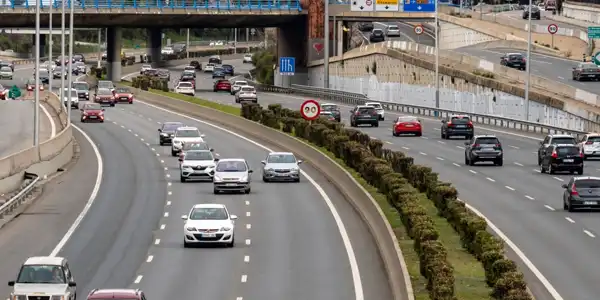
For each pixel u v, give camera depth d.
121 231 82.69
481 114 177.12
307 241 78.44
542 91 174.25
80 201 98.81
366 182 102.75
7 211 91.00
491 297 55.78
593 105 161.00
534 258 70.00
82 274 65.69
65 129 137.50
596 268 66.56
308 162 128.38
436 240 66.31
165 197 101.62
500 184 106.31
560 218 86.12
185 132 139.38
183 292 60.03
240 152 138.88
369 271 67.25
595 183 89.25
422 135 156.75
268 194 103.50
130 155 137.38
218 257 71.88
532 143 145.88
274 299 58.47
